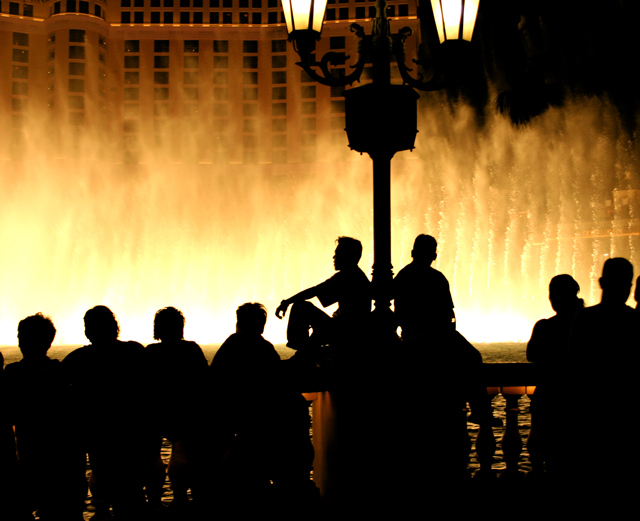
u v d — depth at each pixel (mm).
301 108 85625
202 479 4594
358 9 82750
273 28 86688
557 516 4379
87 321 4617
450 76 5234
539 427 4613
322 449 5266
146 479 4617
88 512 6062
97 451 4523
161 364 4648
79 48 80625
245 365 4559
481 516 4684
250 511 4523
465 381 4539
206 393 4613
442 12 5258
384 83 4961
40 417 4391
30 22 82125
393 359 4531
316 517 4582
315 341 4805
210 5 86438
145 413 4605
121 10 85750
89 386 4535
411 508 4504
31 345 4441
